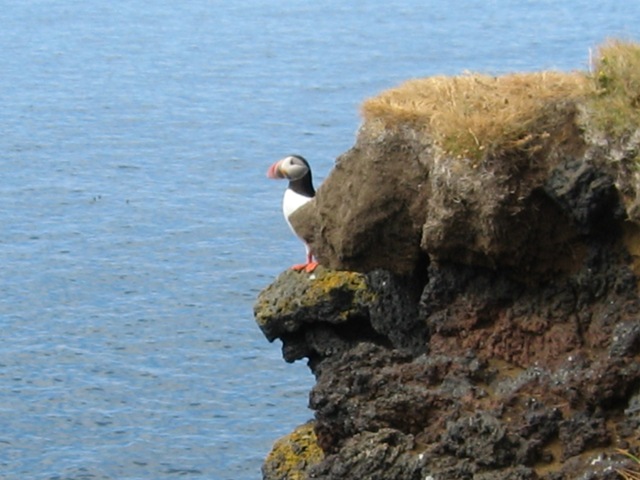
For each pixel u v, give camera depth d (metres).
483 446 10.54
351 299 13.54
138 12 135.50
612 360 10.84
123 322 35.50
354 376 11.56
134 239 44.16
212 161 57.81
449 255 12.09
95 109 75.81
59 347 33.66
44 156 60.75
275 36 111.44
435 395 11.23
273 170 17.25
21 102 78.69
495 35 98.56
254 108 72.38
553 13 113.19
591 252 11.62
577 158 11.56
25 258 42.12
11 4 142.25
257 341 33.41
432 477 10.56
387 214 12.54
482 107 12.00
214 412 29.08
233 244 42.84
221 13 132.62
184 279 39.12
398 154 12.53
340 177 13.05
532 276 11.84
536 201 11.64
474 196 11.64
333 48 98.88
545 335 11.67
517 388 11.09
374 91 76.06
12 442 28.09
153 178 54.81
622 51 11.78
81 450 27.59
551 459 10.56
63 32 121.81
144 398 30.20
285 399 29.72
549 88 11.98
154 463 26.80
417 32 105.25
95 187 53.09
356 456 10.92
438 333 12.20
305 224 14.06
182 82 86.12
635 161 11.20
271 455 12.86
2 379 31.56
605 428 10.61
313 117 67.62
